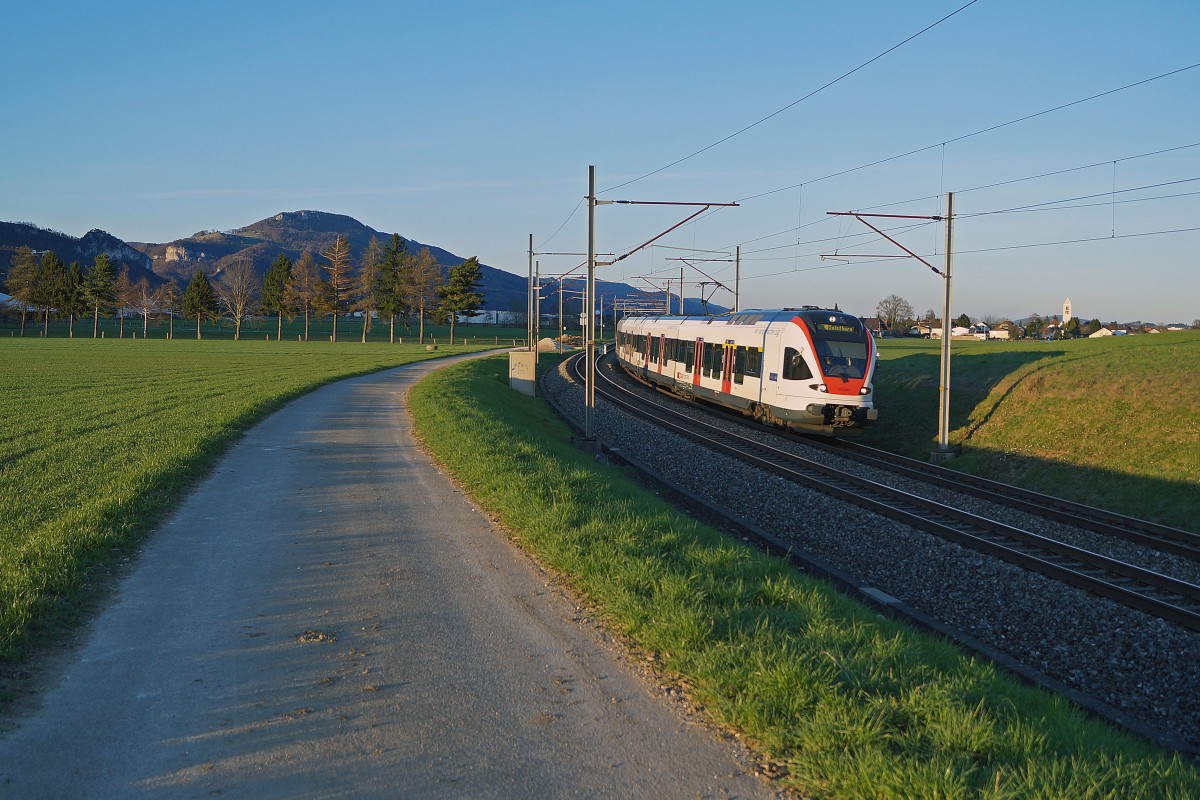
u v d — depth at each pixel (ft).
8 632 22.58
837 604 28.32
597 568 29.94
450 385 108.78
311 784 16.29
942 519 53.11
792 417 91.20
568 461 58.54
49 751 17.34
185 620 25.62
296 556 33.06
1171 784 16.08
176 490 44.88
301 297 356.59
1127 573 40.93
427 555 33.42
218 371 155.94
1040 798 14.84
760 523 53.83
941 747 16.92
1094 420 81.25
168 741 17.90
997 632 34.99
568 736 18.40
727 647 22.07
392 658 22.89
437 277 350.43
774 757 17.48
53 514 37.32
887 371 125.08
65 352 232.12
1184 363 90.48
